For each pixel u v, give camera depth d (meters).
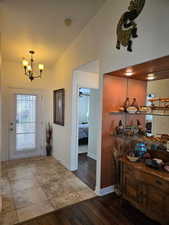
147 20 1.85
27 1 2.25
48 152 4.75
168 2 1.63
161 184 1.79
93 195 2.61
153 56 1.78
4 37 3.09
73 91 3.55
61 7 2.43
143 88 2.74
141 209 2.04
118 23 2.17
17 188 2.80
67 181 3.10
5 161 4.24
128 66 2.09
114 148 2.62
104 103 2.55
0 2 2.23
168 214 1.73
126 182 2.26
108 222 2.00
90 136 4.63
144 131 2.54
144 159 2.26
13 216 2.09
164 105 2.28
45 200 2.45
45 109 4.82
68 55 3.68
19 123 4.45
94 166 3.92
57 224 1.96
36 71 4.62
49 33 3.06
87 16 2.71
